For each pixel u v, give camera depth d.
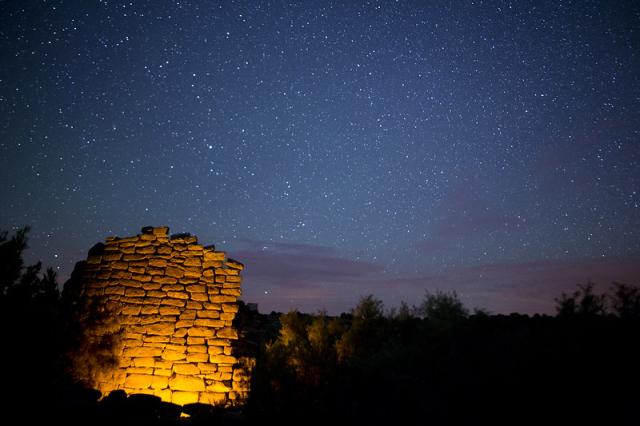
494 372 5.11
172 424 7.49
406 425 5.39
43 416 7.26
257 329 12.08
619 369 4.71
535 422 4.51
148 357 9.28
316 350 8.20
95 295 9.75
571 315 5.67
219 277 10.05
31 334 8.15
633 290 5.61
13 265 8.55
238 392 9.14
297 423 6.86
